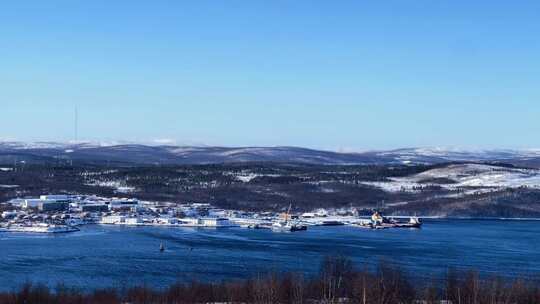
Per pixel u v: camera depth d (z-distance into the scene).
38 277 184.00
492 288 129.88
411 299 129.38
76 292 134.50
